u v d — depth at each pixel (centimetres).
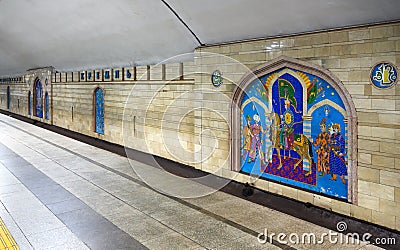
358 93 502
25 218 531
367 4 454
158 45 889
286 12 555
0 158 960
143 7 755
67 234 475
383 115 476
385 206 482
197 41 788
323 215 546
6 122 1812
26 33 1274
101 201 614
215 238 468
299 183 610
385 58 467
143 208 580
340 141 540
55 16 1006
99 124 1257
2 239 457
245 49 679
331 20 518
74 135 1375
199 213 560
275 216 547
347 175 532
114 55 1081
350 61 507
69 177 772
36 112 1848
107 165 885
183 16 722
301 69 580
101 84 1220
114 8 816
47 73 1650
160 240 461
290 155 623
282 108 630
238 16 631
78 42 1123
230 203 606
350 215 527
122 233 481
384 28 466
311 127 583
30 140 1265
